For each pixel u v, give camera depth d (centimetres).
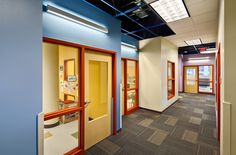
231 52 150
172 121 381
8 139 93
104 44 268
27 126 107
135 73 512
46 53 338
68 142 265
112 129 300
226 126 153
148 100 492
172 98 584
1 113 88
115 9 273
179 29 398
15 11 97
